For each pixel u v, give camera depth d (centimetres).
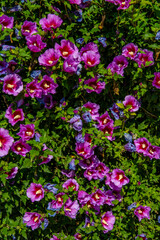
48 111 204
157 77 204
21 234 210
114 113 209
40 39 196
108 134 208
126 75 213
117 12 207
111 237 215
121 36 207
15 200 204
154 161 216
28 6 201
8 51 197
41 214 204
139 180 215
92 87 205
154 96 210
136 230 216
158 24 206
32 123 202
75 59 200
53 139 209
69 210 203
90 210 208
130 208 209
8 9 203
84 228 206
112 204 210
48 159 201
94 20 211
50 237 214
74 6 207
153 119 216
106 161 217
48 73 203
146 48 210
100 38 205
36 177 206
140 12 211
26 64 205
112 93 214
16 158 203
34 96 204
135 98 212
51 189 201
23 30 201
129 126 215
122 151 209
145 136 212
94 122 209
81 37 212
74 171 212
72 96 207
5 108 212
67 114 205
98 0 208
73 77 204
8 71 199
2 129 193
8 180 203
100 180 212
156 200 217
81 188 208
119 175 207
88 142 209
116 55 212
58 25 200
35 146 194
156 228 216
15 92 197
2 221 206
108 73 204
